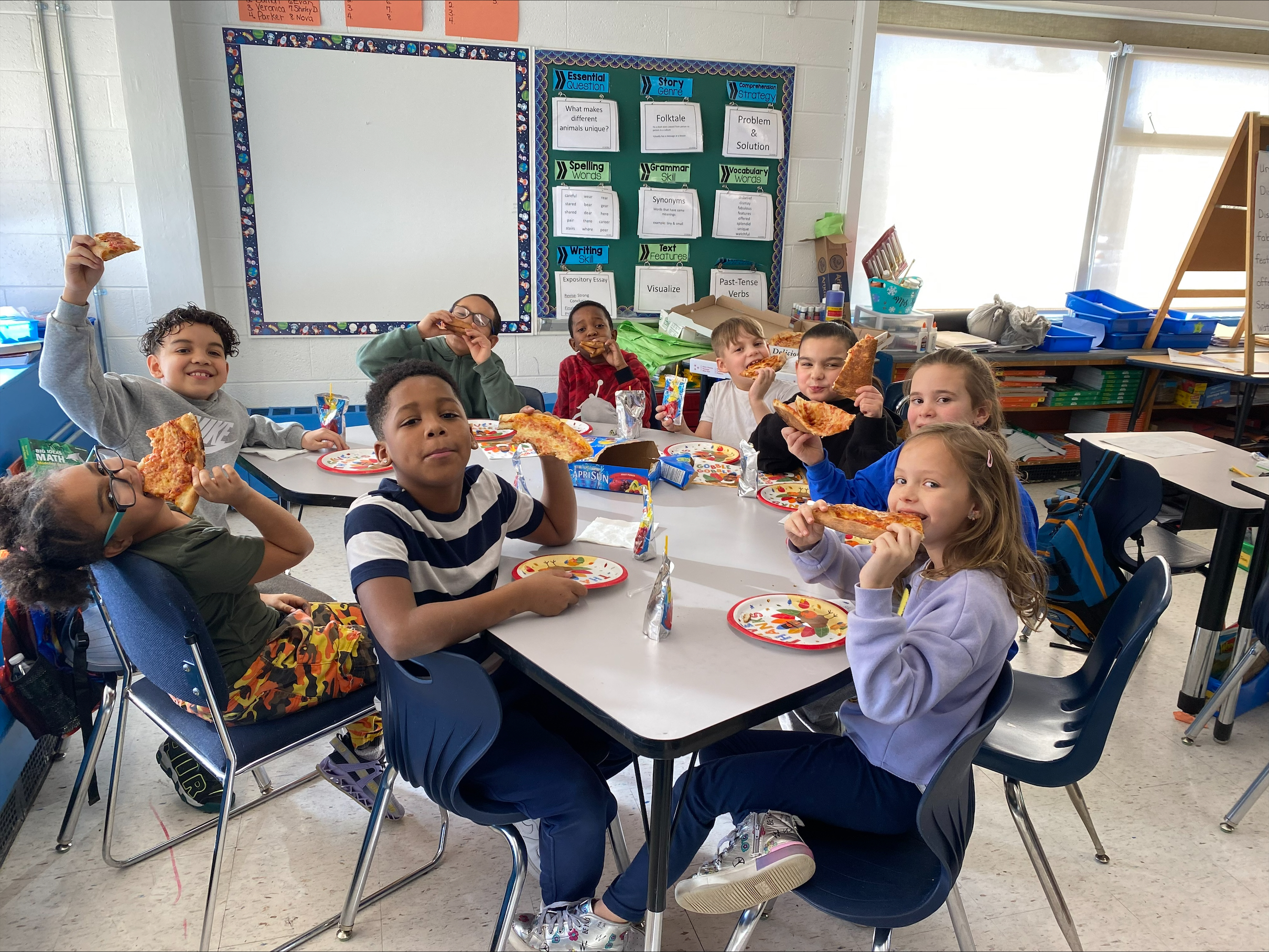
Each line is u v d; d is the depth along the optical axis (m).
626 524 1.72
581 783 1.34
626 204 3.93
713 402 2.72
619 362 2.95
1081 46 4.55
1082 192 4.83
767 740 1.44
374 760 1.85
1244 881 1.78
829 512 1.29
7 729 1.82
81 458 1.95
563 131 3.76
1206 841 1.91
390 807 1.89
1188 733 2.27
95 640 1.73
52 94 3.25
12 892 1.66
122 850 1.79
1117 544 2.35
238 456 2.20
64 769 2.06
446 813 1.76
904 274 4.30
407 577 1.29
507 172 3.77
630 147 3.86
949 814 1.11
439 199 3.74
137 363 3.61
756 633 1.25
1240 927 1.65
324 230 3.66
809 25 3.92
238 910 1.64
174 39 3.25
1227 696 2.21
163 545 1.39
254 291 3.65
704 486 2.05
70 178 3.35
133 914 1.62
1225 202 4.13
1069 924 1.51
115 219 3.44
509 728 1.42
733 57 3.88
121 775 2.02
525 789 1.32
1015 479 1.28
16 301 3.42
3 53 3.17
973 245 4.78
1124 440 2.77
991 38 4.43
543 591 1.31
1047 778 1.43
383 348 2.79
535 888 1.71
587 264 3.97
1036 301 4.97
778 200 4.10
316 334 3.76
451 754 1.25
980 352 4.29
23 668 1.71
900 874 1.17
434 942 1.57
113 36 3.26
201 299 3.52
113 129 3.35
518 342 4.00
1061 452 4.32
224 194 3.52
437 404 1.39
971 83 4.50
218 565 1.42
